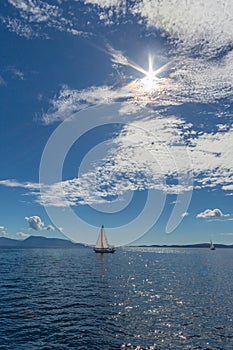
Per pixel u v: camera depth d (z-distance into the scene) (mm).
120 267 77375
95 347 19281
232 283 47531
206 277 55938
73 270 67062
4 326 23266
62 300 32812
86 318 25656
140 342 20219
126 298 34281
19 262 91062
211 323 24438
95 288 41281
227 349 19203
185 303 31844
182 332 22266
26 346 19328
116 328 23094
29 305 30328
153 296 35594
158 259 120500
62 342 20094
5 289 39906
